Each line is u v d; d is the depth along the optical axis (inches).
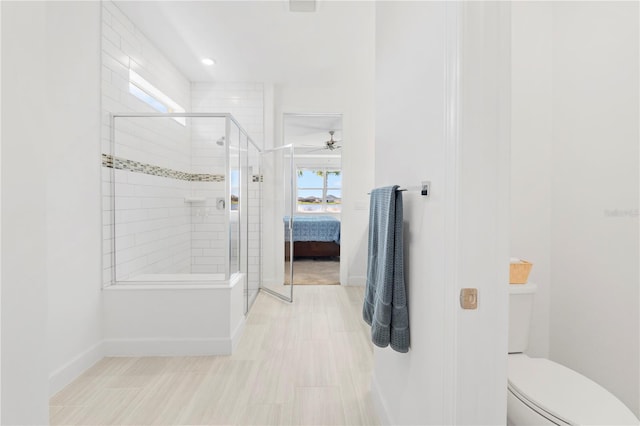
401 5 52.1
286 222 182.5
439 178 36.7
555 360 71.9
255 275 150.8
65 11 73.7
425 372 41.1
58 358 71.7
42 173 26.0
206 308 88.9
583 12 64.6
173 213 117.7
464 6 32.3
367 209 158.7
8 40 23.2
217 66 133.0
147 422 60.4
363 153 157.4
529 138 72.6
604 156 60.9
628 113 56.7
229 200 102.0
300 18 98.8
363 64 131.3
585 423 42.5
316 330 104.7
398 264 46.2
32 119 25.1
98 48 85.4
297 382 74.2
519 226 72.9
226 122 103.6
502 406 33.4
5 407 23.2
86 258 81.0
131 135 98.0
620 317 58.6
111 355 87.2
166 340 88.1
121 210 94.1
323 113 155.3
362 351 90.0
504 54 32.5
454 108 32.8
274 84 152.1
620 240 58.4
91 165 82.7
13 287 23.6
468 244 32.6
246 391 70.6
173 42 113.4
